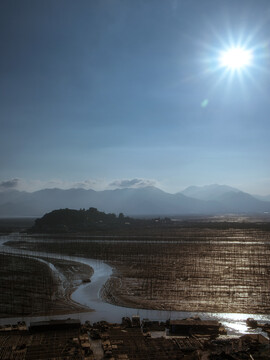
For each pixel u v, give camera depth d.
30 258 188.00
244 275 133.50
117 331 76.69
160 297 105.31
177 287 116.44
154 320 85.94
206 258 175.25
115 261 173.62
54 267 161.25
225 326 81.44
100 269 155.00
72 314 91.19
